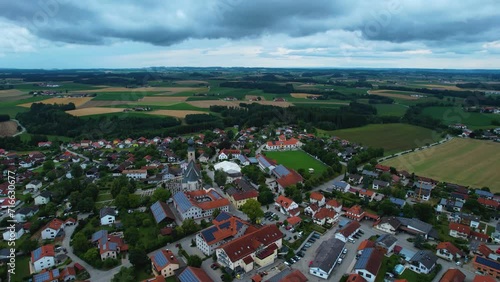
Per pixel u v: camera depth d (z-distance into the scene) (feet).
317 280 456.04
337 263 492.13
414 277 461.78
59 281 454.81
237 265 474.90
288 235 575.79
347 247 536.83
